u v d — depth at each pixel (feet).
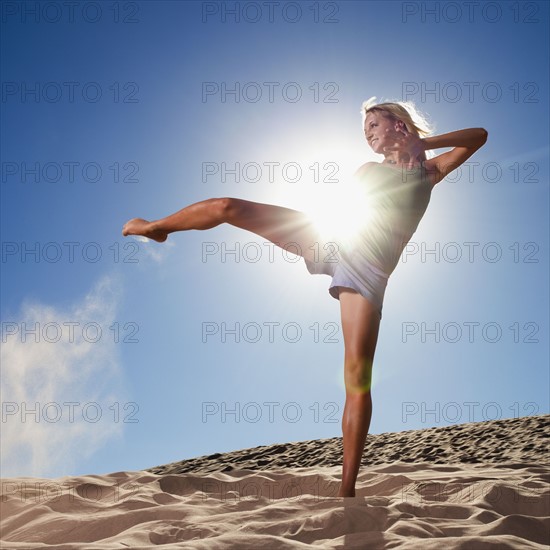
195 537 7.68
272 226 9.73
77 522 9.08
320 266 10.08
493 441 32.99
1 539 8.97
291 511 8.75
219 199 9.66
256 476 12.88
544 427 33.99
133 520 9.02
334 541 7.10
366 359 9.66
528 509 9.13
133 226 10.03
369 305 9.71
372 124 10.38
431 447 34.01
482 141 10.43
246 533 7.61
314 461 33.45
